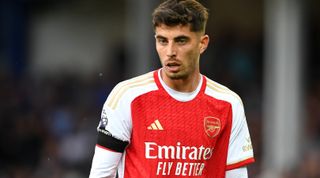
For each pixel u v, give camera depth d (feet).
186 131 49.67
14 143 135.54
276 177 119.96
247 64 155.33
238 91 150.71
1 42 171.73
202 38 49.21
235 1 169.78
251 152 52.08
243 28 169.58
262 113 145.79
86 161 133.80
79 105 150.30
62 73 172.24
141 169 49.34
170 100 49.75
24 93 152.15
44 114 145.89
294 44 136.56
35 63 176.45
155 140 49.42
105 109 49.88
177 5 47.83
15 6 173.68
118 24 179.32
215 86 51.13
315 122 142.31
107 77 165.58
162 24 47.91
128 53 169.27
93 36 180.65
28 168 131.75
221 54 157.69
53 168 129.59
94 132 140.67
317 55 164.66
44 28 178.81
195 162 49.88
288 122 136.36
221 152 51.01
